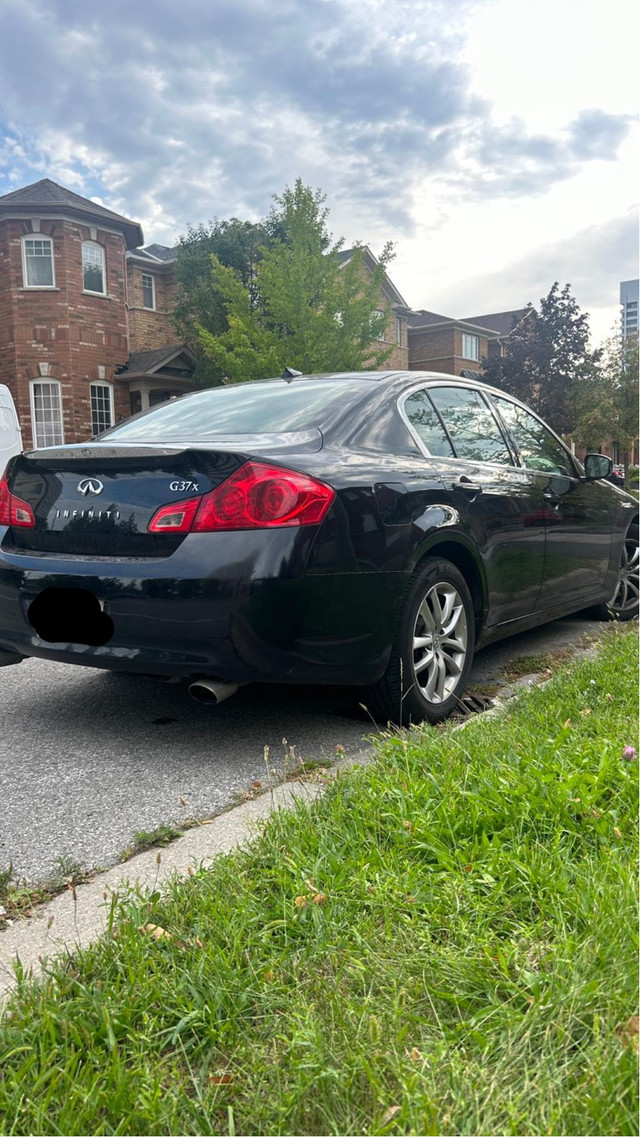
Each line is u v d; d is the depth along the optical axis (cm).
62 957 180
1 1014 162
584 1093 133
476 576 405
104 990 163
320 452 330
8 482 360
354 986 166
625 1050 139
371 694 356
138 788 297
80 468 335
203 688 313
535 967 166
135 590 307
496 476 436
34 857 243
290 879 204
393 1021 154
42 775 312
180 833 255
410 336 4106
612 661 412
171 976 168
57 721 380
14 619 346
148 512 312
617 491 608
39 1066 145
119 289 2398
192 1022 155
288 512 299
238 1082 144
